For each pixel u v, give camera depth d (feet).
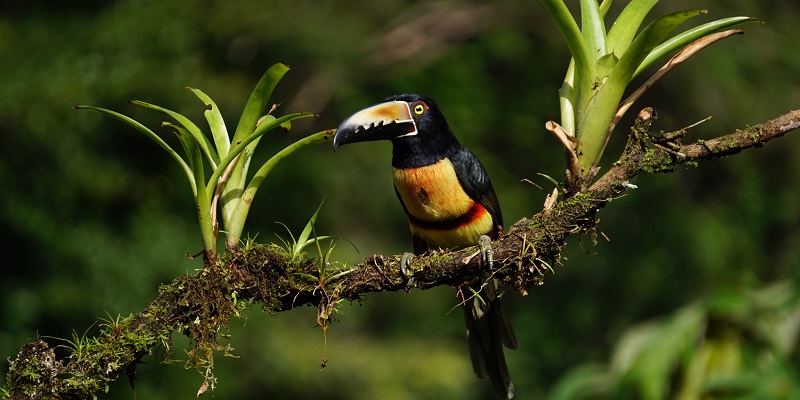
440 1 61.72
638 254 57.26
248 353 52.47
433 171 19.11
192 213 53.62
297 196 56.75
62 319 49.42
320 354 57.47
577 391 23.91
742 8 56.90
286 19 59.00
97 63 53.16
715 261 55.47
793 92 57.41
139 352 13.78
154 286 50.55
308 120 57.31
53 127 51.34
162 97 53.78
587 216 14.58
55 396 13.26
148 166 54.29
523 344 57.21
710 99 56.08
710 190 57.72
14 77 52.75
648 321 56.90
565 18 14.32
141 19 55.01
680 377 22.03
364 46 59.16
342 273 14.67
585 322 57.47
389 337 63.00
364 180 57.52
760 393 20.58
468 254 14.92
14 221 50.37
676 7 54.95
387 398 58.08
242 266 14.30
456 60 59.11
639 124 14.30
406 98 19.16
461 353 62.64
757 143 13.87
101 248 50.01
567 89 15.43
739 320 21.50
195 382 49.19
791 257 55.42
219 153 14.99
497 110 59.62
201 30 56.85
